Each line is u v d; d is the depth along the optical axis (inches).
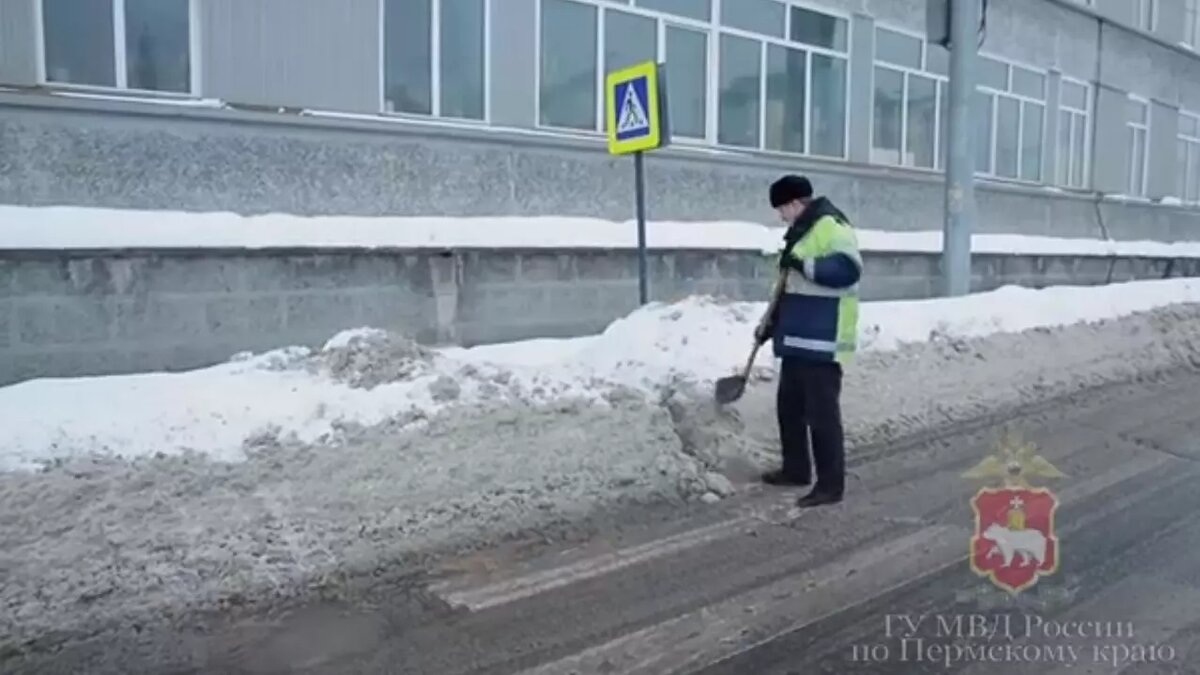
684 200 434.9
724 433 238.2
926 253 530.3
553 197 385.4
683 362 274.5
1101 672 128.8
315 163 323.3
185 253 277.3
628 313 386.6
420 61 350.6
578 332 371.9
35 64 274.4
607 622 144.3
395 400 213.2
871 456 246.2
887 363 320.2
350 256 310.7
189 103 297.9
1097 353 394.3
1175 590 158.1
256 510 169.5
